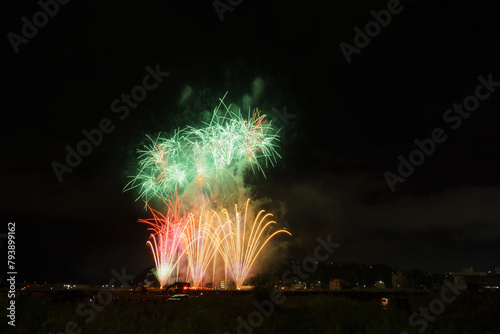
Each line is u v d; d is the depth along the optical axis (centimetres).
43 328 971
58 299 1925
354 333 1194
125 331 1059
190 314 1347
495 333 1154
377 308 1723
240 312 1748
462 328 1205
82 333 1019
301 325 1402
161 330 1077
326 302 1997
